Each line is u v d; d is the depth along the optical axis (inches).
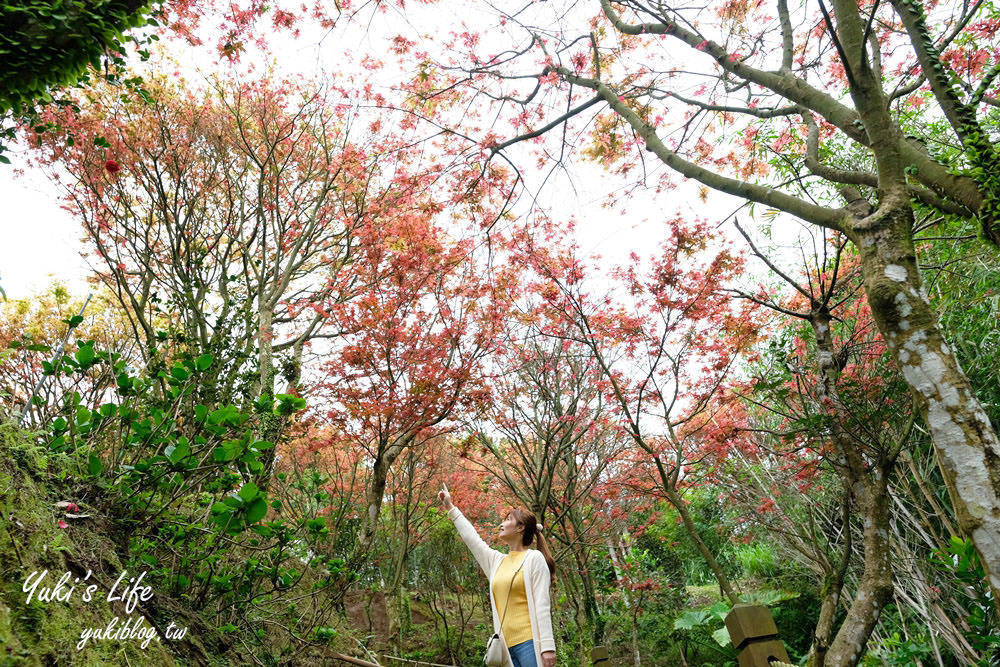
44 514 94.3
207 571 137.6
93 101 311.7
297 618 179.8
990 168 136.1
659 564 465.7
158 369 146.0
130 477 121.6
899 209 135.5
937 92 149.9
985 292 234.7
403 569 273.7
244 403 209.2
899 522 275.3
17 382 158.9
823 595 179.5
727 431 241.4
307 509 272.2
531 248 277.4
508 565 134.0
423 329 265.7
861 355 224.4
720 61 200.8
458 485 382.3
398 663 258.4
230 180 349.4
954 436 118.2
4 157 169.6
